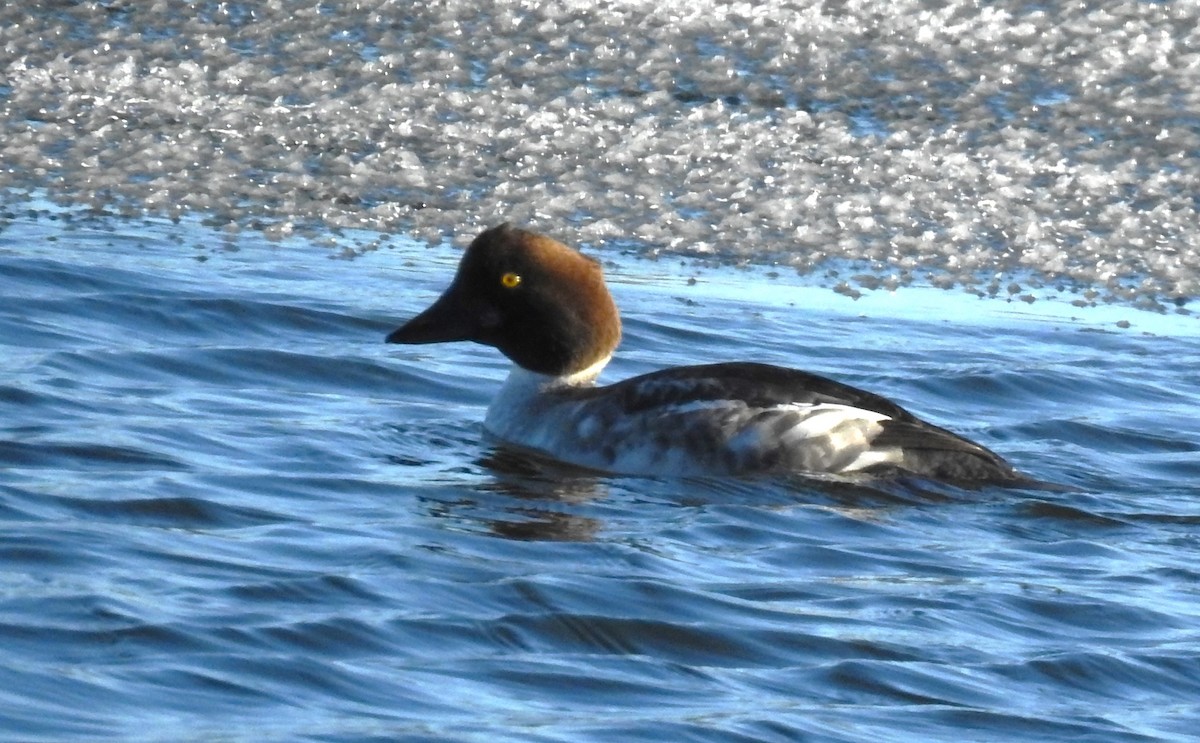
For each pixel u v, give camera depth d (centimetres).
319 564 933
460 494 1123
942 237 1961
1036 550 1067
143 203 1886
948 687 834
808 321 1675
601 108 2259
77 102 2175
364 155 2086
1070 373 1536
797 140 2203
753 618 902
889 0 2666
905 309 1742
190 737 693
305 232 1844
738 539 1055
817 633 886
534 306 1303
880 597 954
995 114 2327
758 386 1230
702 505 1122
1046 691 841
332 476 1138
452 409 1367
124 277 1593
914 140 2223
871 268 1866
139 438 1169
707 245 1897
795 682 827
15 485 1037
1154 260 1938
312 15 2525
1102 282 1869
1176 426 1415
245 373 1389
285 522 1020
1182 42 2581
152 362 1377
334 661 794
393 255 1792
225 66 2333
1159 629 934
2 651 763
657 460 1212
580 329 1306
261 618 835
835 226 1969
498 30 2514
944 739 771
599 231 1912
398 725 727
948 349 1608
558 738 726
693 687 809
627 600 910
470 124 2192
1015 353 1609
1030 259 1919
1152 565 1046
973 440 1344
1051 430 1391
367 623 844
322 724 721
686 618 896
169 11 2509
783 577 981
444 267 1759
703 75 2392
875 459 1192
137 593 855
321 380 1402
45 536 934
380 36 2469
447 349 1517
